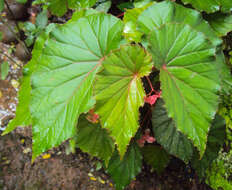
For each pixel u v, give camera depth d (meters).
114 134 0.55
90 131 0.71
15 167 0.92
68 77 0.58
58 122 0.56
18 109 0.62
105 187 0.91
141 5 0.68
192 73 0.55
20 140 1.00
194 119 0.54
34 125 0.56
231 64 0.78
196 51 0.55
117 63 0.54
